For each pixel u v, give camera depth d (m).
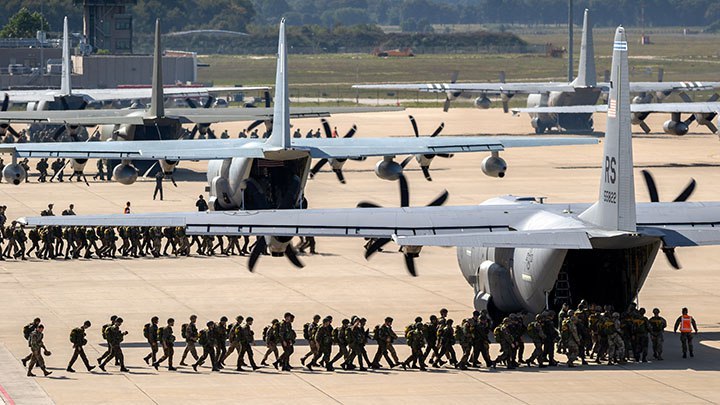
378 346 117.38
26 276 160.38
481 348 113.94
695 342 123.69
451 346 114.06
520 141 183.75
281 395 103.94
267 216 116.38
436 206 126.75
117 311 139.00
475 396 103.12
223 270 165.25
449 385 107.12
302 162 168.75
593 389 105.06
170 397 103.31
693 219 114.94
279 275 161.75
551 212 120.12
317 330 113.50
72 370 112.50
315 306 141.88
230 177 174.50
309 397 103.12
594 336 115.06
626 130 107.00
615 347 114.25
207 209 193.38
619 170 108.12
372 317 135.88
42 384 107.75
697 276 161.75
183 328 114.25
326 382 108.62
